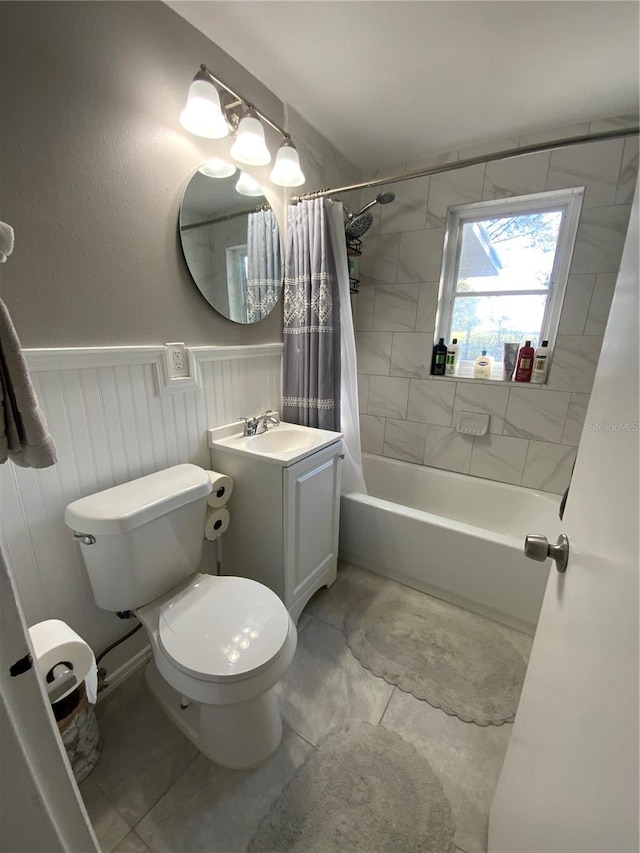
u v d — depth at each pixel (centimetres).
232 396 167
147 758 110
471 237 222
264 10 121
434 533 171
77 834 41
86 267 108
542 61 142
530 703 74
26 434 55
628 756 33
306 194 172
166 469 134
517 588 155
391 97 165
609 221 178
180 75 125
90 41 101
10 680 34
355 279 237
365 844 92
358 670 139
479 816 97
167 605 113
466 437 234
